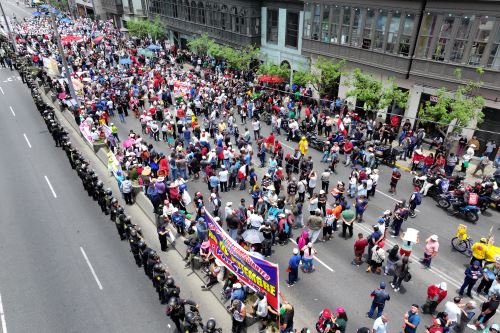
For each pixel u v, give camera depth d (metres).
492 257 13.59
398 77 25.16
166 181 19.50
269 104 29.52
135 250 14.44
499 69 20.27
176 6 47.28
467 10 20.61
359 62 27.17
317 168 22.06
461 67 21.75
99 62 41.47
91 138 25.19
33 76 38.59
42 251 15.93
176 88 32.44
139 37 52.88
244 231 15.07
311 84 29.97
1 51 55.31
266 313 11.26
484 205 17.89
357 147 21.78
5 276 14.62
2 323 12.59
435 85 23.33
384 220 15.25
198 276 14.33
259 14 35.56
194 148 21.45
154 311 12.92
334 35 28.58
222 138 23.52
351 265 14.62
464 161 20.61
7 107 33.78
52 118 27.30
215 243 12.92
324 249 15.52
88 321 12.59
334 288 13.52
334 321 10.71
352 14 26.58
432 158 21.02
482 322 11.95
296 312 12.52
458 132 21.70
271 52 35.94
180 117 27.55
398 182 20.73
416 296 13.09
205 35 39.94
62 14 76.50
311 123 25.73
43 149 25.77
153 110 28.94
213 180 18.80
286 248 15.66
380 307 11.92
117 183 21.19
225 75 35.69
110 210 17.69
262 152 22.30
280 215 15.45
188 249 14.70
